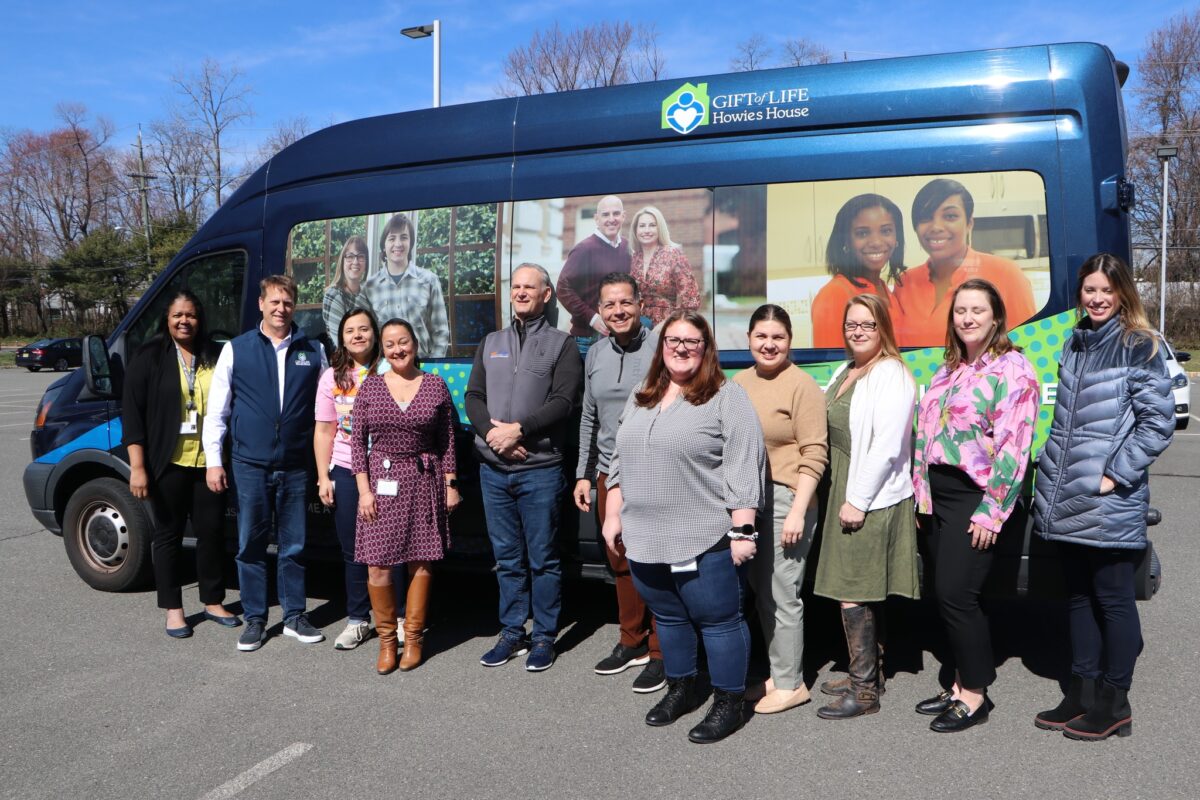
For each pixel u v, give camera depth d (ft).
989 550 11.70
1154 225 142.10
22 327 196.24
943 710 12.54
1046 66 13.29
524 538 14.99
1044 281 13.19
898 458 12.00
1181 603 17.22
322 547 17.78
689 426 11.50
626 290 13.55
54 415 19.86
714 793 10.59
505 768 11.32
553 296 15.89
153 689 14.07
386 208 17.26
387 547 14.33
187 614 17.98
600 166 15.55
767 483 12.57
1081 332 11.65
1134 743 11.62
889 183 13.89
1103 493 11.25
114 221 205.46
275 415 15.70
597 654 15.48
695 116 15.01
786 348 12.42
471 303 16.53
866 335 12.14
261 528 15.92
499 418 14.33
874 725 12.39
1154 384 10.95
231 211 18.89
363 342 15.26
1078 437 11.47
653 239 15.19
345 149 17.72
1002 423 11.32
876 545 12.12
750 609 15.10
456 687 14.06
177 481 16.30
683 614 12.37
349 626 16.01
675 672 12.57
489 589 19.53
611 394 13.85
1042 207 13.20
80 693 13.94
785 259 14.43
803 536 12.54
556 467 14.49
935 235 13.66
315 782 11.04
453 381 16.63
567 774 11.14
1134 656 11.54
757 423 11.64
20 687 14.20
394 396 14.51
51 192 203.41
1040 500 11.87
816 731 12.23
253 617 16.01
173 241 168.96
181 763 11.60
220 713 13.14
